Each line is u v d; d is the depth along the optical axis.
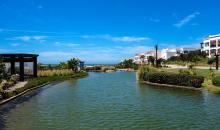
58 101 30.89
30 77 57.84
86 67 125.94
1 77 34.56
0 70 34.31
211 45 118.31
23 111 24.97
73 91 40.53
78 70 93.19
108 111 25.19
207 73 55.47
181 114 23.83
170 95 35.78
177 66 101.62
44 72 68.56
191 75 44.97
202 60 106.69
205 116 22.97
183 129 19.06
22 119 21.81
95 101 31.05
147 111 25.19
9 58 50.00
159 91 40.28
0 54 47.19
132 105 28.41
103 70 120.31
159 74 51.69
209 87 41.47
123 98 33.34
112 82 57.19
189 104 28.78
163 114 23.84
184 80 46.00
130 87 46.38
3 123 20.50
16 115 23.25
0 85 33.91
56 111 25.14
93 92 39.41
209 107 27.00
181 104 28.83
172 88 44.41
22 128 19.12
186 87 45.16
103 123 20.67
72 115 23.33
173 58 133.12
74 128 19.22
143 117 22.69
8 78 40.12
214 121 21.25
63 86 48.38
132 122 21.02
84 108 26.67
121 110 25.67
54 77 64.00
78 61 90.56
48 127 19.44
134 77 74.31
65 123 20.61
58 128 19.19
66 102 30.19
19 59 51.03
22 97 33.66
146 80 56.09
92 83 54.75
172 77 48.47
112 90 41.91
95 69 123.94
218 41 114.38
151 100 31.69
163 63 121.06
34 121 21.14
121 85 50.12
